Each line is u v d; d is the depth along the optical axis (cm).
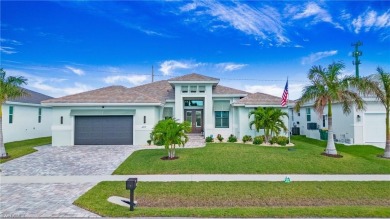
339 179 1110
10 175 1192
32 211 746
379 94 1580
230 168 1283
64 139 2070
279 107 2300
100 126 2111
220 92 2536
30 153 1728
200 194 934
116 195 921
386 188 998
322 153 1617
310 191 965
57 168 1321
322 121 2650
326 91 1516
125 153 1706
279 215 709
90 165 1383
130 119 2125
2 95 1577
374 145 2108
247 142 2212
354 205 852
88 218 696
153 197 908
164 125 1480
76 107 2097
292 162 1392
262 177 1142
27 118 2642
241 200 888
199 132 2627
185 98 2520
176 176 1162
